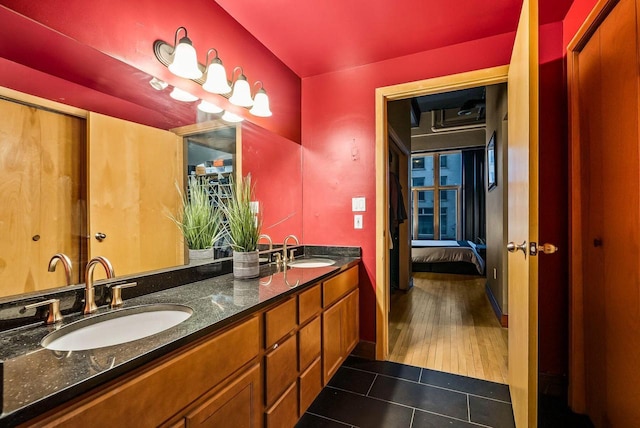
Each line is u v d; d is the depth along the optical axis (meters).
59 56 1.10
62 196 1.13
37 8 0.98
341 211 2.43
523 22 1.33
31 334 0.87
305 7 1.71
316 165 2.52
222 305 1.14
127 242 1.35
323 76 2.49
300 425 1.56
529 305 1.23
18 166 1.01
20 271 0.99
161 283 1.37
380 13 1.75
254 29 1.91
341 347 1.98
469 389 1.87
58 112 1.12
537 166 1.22
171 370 0.82
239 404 1.07
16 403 0.54
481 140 6.16
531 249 1.22
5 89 0.98
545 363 1.82
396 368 2.14
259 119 2.08
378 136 2.30
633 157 1.18
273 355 1.27
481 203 6.43
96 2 1.14
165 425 0.80
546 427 1.53
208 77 1.55
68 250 1.14
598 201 1.46
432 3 1.67
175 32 1.45
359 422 1.58
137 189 1.40
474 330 2.80
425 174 7.03
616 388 1.32
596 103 1.46
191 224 1.62
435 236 6.88
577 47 1.60
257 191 2.14
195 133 1.69
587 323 1.59
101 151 1.26
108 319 1.05
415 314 3.26
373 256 2.32
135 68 1.28
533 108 1.22
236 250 1.63
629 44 1.19
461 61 2.05
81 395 0.63
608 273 1.38
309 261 2.27
